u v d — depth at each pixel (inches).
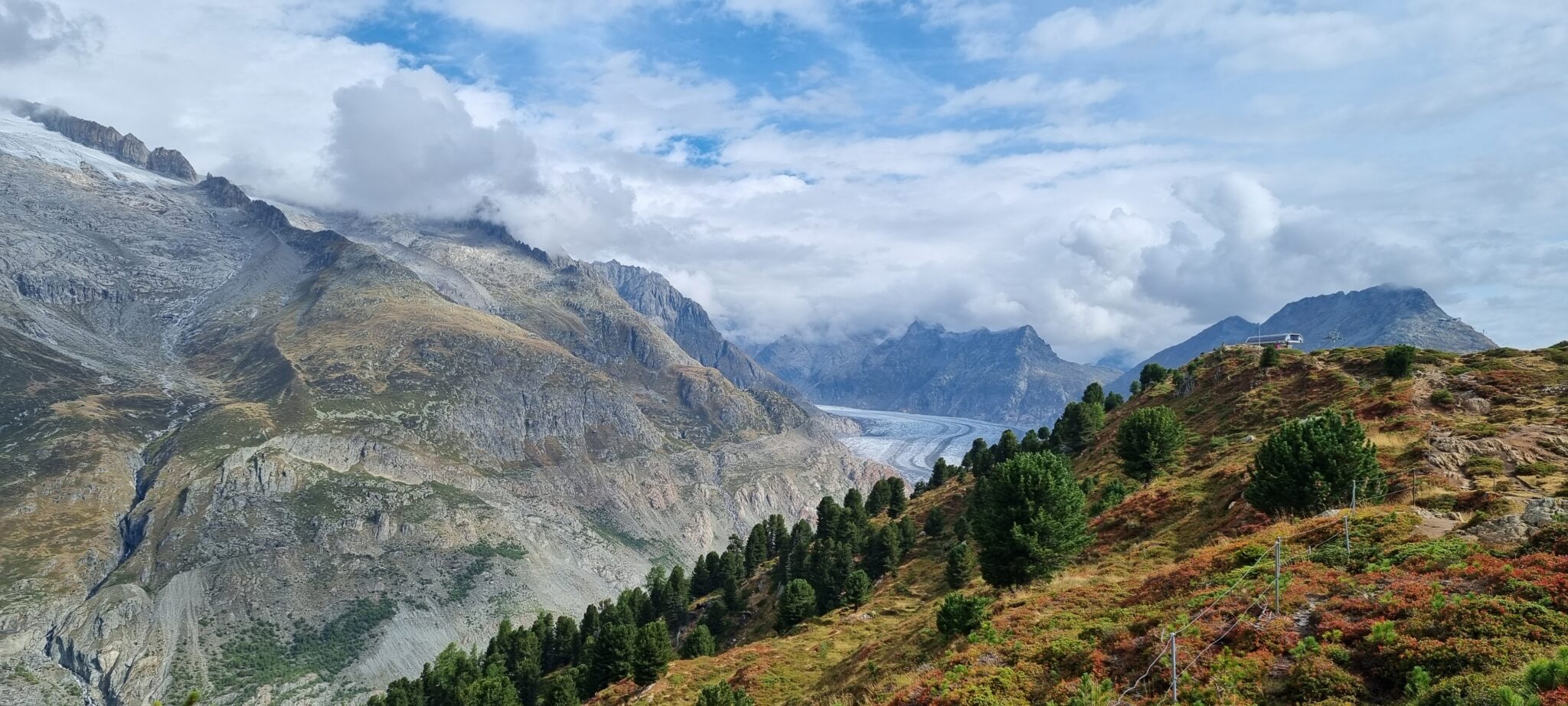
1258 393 4042.8
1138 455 3624.5
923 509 5935.0
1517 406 2640.3
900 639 2298.2
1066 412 5659.5
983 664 1505.9
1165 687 1193.4
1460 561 1315.2
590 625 5831.7
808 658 2815.0
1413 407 2918.3
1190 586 1632.6
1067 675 1348.4
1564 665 856.3
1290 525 1924.2
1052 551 2394.2
